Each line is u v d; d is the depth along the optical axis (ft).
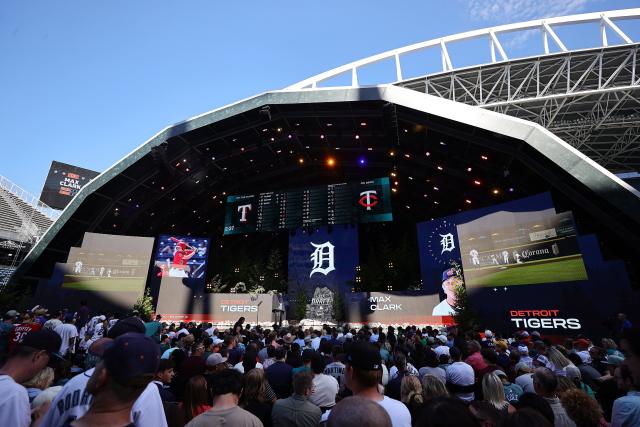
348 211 86.28
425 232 75.56
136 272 71.00
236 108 77.00
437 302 67.26
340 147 92.02
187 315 74.13
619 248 56.59
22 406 7.42
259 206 93.86
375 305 70.64
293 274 88.99
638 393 9.10
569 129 113.80
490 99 120.37
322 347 23.57
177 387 15.35
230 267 109.50
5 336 18.72
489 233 52.54
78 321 42.65
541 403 9.05
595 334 41.22
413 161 85.15
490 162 69.51
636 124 108.68
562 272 44.80
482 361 19.30
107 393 5.09
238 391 9.90
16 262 118.83
